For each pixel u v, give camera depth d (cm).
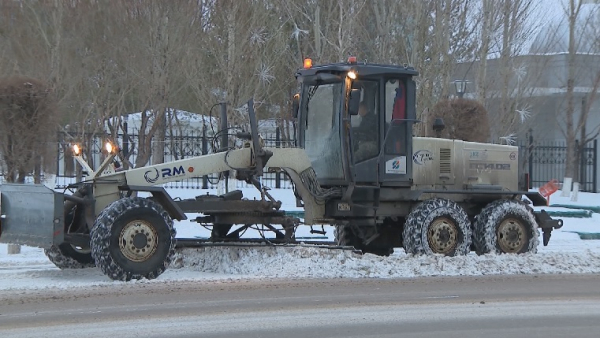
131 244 1653
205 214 1916
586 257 2027
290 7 3734
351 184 1959
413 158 2091
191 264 1906
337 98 1989
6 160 2252
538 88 4941
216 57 3488
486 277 1836
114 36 3225
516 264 1938
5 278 1745
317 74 2014
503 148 2244
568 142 4656
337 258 1839
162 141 3644
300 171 1956
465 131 3384
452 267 1877
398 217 2078
